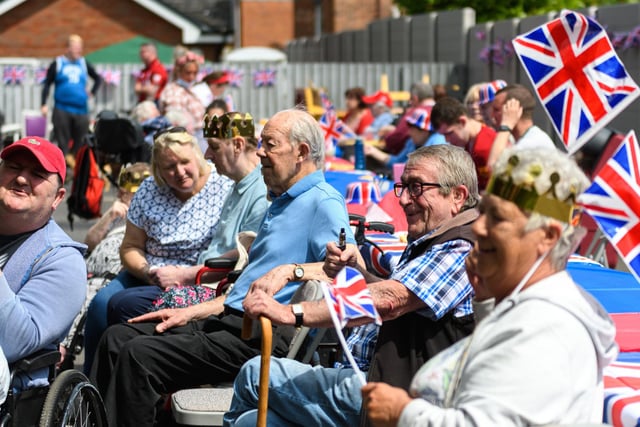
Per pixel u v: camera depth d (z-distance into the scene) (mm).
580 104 5660
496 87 11734
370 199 8883
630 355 4488
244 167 6863
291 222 5688
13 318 4641
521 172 3146
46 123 20953
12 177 4938
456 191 4703
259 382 4570
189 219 7172
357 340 4938
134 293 6852
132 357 5520
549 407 2994
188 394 5430
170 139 7055
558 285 3186
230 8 42594
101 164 12250
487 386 3059
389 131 16578
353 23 41000
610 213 4230
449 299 4422
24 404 4684
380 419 3283
